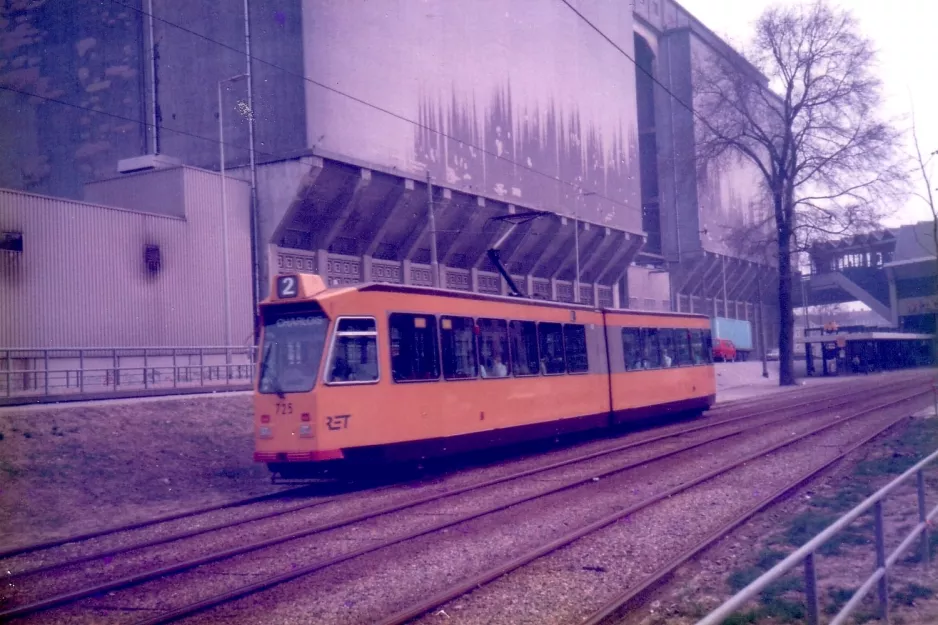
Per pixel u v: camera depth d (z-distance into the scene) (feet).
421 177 124.47
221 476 53.78
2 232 81.97
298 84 110.52
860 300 248.93
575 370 64.18
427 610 22.63
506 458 59.82
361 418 45.03
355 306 45.91
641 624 21.33
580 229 167.53
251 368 90.89
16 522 40.11
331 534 33.60
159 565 29.68
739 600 11.94
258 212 110.42
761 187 145.07
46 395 67.15
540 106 157.38
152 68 121.60
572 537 30.81
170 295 97.50
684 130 152.05
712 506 37.09
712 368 90.22
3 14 133.18
